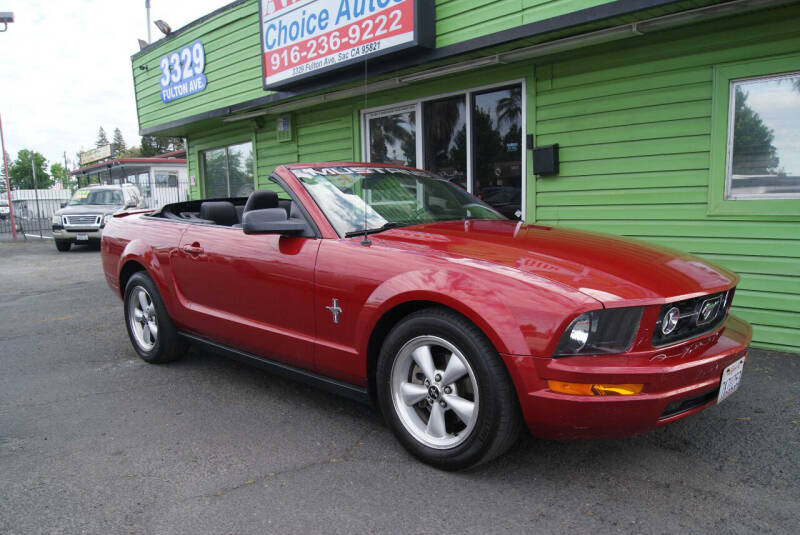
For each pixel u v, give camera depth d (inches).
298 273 125.6
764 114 184.2
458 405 103.2
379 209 137.9
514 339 93.0
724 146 190.2
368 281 112.7
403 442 112.7
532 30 200.4
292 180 136.9
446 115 272.1
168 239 166.1
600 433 92.7
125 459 115.3
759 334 187.8
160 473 109.2
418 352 108.3
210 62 364.8
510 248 111.0
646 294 93.0
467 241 116.3
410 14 230.7
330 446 120.4
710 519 92.4
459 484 103.9
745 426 128.1
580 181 225.5
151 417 137.5
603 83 214.8
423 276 104.9
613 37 197.2
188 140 462.0
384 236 123.2
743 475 106.7
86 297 310.3
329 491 101.9
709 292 102.5
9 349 203.5
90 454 117.6
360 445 120.7
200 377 167.9
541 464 111.3
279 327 132.6
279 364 137.6
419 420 112.5
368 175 150.8
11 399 151.6
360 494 100.7
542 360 91.4
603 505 96.7
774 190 185.3
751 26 181.0
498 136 252.8
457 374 102.7
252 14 328.5
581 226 227.1
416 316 106.8
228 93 354.9
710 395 102.9
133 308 184.7
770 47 178.5
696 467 110.0
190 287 157.8
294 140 353.7
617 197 216.1
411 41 231.3
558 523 91.4
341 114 321.7
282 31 290.5
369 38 247.3
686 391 93.6
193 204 209.5
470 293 98.0
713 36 188.7
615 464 111.3
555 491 101.3
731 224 190.5
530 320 92.6
